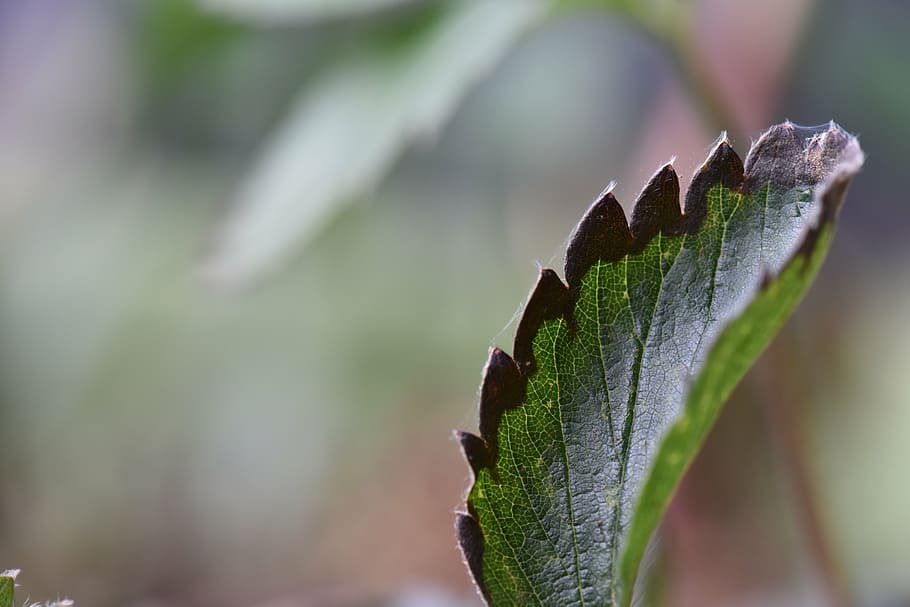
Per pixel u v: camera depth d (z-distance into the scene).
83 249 1.05
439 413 1.00
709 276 0.30
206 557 1.00
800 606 0.60
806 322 0.97
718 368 0.28
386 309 1.01
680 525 0.78
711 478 0.78
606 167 1.02
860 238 1.05
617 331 0.30
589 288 0.30
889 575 0.61
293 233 0.56
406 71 0.57
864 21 0.98
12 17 1.09
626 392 0.30
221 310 1.03
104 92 1.07
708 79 0.57
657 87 0.99
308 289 1.02
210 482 1.02
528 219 1.03
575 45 1.03
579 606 0.30
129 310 1.02
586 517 0.30
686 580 0.76
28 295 1.03
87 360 1.03
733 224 0.30
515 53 1.03
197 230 1.03
